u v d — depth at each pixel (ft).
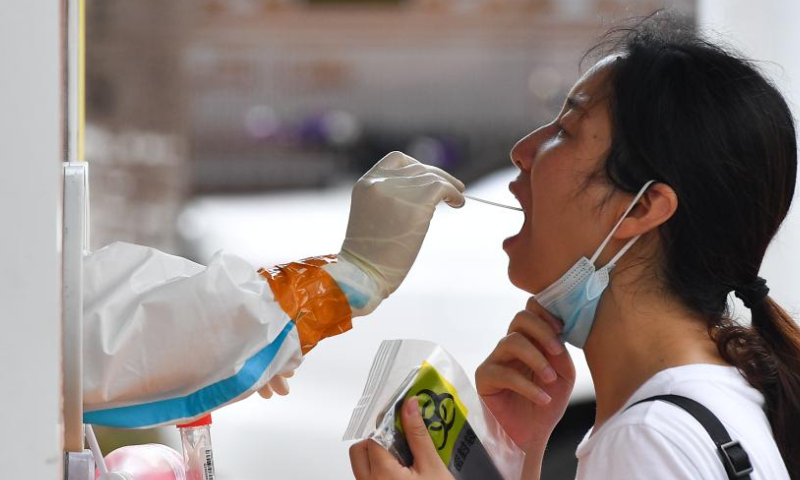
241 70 135.03
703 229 10.87
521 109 134.31
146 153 59.88
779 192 11.15
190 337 9.12
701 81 10.78
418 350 10.90
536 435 13.23
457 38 132.87
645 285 11.17
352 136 137.28
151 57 61.00
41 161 6.81
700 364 10.40
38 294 6.83
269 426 37.35
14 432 6.85
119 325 9.00
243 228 91.86
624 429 9.80
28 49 6.75
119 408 9.23
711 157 10.69
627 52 11.38
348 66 135.95
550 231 11.48
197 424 11.53
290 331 9.57
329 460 34.32
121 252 9.57
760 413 10.16
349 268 10.20
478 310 53.67
